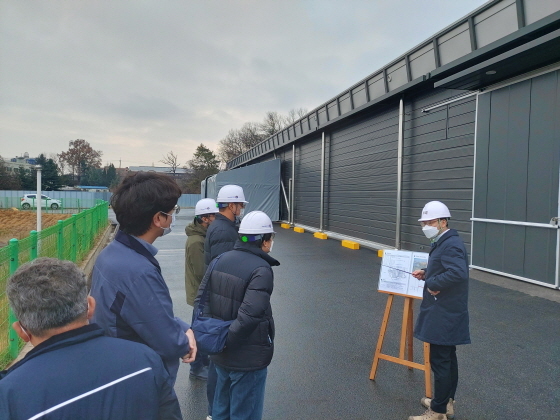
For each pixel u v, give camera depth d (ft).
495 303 20.34
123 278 5.31
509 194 25.17
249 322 7.63
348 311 20.08
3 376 3.89
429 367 11.27
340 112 50.08
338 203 53.16
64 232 23.30
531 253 23.73
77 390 3.71
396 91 35.60
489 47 23.91
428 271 10.34
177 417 4.39
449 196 31.32
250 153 106.01
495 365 13.57
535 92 23.40
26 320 3.95
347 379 12.82
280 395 11.80
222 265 8.49
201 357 12.77
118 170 324.60
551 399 11.40
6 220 86.17
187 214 108.78
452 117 30.96
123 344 4.22
